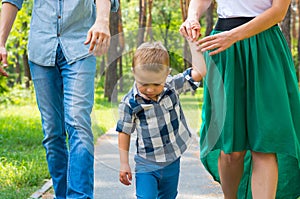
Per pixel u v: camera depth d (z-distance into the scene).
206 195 5.69
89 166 4.28
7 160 8.05
